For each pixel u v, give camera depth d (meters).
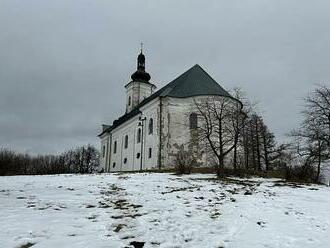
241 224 12.40
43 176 27.92
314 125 37.12
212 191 19.75
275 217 13.54
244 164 40.16
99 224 11.91
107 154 67.88
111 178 25.98
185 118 45.50
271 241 10.55
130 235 10.92
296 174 30.42
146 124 50.66
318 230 11.91
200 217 13.33
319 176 35.97
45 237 10.28
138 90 68.56
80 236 10.53
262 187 22.56
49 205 14.58
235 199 17.34
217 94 43.38
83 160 79.44
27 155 64.19
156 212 13.91
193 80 48.44
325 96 37.31
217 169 31.53
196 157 42.22
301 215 14.06
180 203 15.80
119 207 14.78
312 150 36.44
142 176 27.66
